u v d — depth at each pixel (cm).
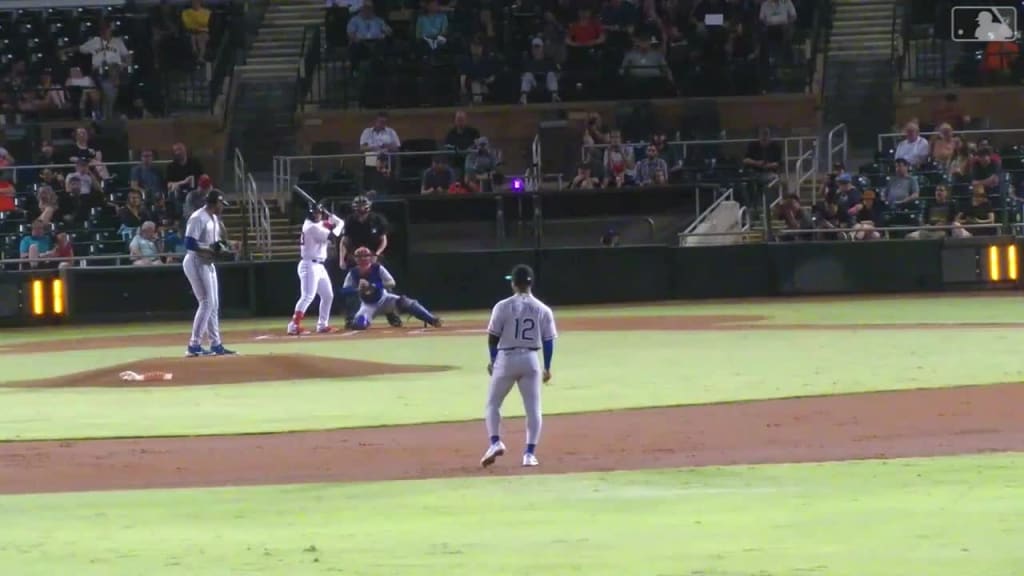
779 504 3288
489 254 10231
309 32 12825
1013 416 4634
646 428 4622
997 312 8512
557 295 10312
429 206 10619
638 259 10325
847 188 10525
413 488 3662
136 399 5600
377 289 8306
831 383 5525
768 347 6906
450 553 2822
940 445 4144
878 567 2595
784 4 12275
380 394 5575
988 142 11200
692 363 6334
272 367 6259
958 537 2852
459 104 12169
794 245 10244
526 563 2706
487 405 3994
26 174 11219
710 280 10331
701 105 11888
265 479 3903
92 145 11531
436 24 12444
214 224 6600
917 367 5934
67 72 12338
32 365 7131
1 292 9938
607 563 2691
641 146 11175
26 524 3269
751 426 4603
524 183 10931
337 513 3338
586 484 3650
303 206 11019
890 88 12038
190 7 12656
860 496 3359
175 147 11031
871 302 9631
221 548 2931
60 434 4747
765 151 11238
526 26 12512
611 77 12100
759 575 2556
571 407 5103
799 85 12125
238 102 12412
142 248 10144
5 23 12750
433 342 7575
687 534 2966
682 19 12381
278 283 10131
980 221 10350
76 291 9994
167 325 9794
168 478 3966
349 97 12400
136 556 2867
